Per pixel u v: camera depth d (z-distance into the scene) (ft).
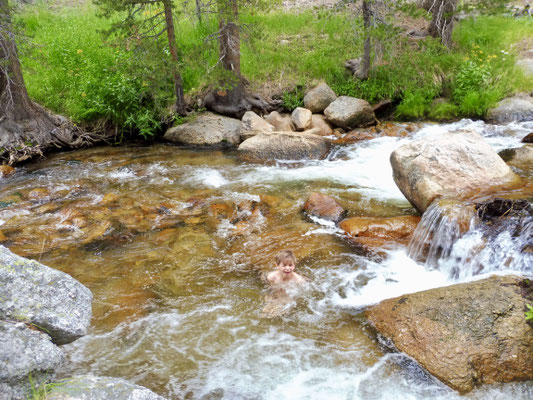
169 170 36.04
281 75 49.08
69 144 41.70
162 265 21.67
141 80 41.75
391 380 14.42
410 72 46.39
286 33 56.18
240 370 15.10
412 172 23.71
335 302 18.49
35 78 45.91
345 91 47.78
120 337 16.71
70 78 46.26
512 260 18.42
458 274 19.80
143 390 11.52
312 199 27.22
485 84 46.37
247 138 41.52
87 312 13.38
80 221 26.43
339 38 54.08
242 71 49.14
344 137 42.52
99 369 15.15
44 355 11.43
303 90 48.08
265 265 21.35
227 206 28.27
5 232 25.44
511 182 22.97
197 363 15.43
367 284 19.70
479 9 46.65
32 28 59.11
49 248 23.56
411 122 45.62
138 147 42.45
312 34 55.72
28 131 39.37
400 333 15.83
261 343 16.33
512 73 48.08
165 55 39.99
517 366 14.10
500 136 39.34
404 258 21.75
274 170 35.63
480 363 14.16
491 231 19.72
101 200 30.04
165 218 26.91
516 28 56.95
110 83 42.75
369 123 44.70
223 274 20.77
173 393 14.17
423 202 22.80
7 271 12.69
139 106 43.98
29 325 12.05
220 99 45.27
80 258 22.50
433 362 14.51
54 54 49.32
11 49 37.50
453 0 49.57
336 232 24.27
